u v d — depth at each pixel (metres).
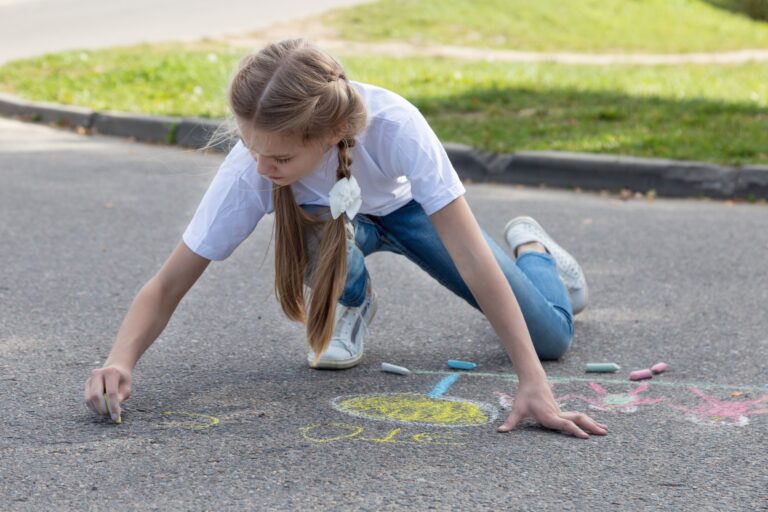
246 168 3.54
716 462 3.19
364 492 2.95
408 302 5.09
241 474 3.07
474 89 11.42
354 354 4.09
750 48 20.16
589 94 11.08
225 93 3.39
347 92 3.26
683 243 6.39
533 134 9.17
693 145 8.55
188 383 3.88
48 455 3.20
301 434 3.39
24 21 19.89
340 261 3.59
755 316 4.86
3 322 4.64
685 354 4.30
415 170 3.46
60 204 7.21
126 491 2.96
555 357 4.21
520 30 19.44
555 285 4.25
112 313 4.83
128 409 3.60
